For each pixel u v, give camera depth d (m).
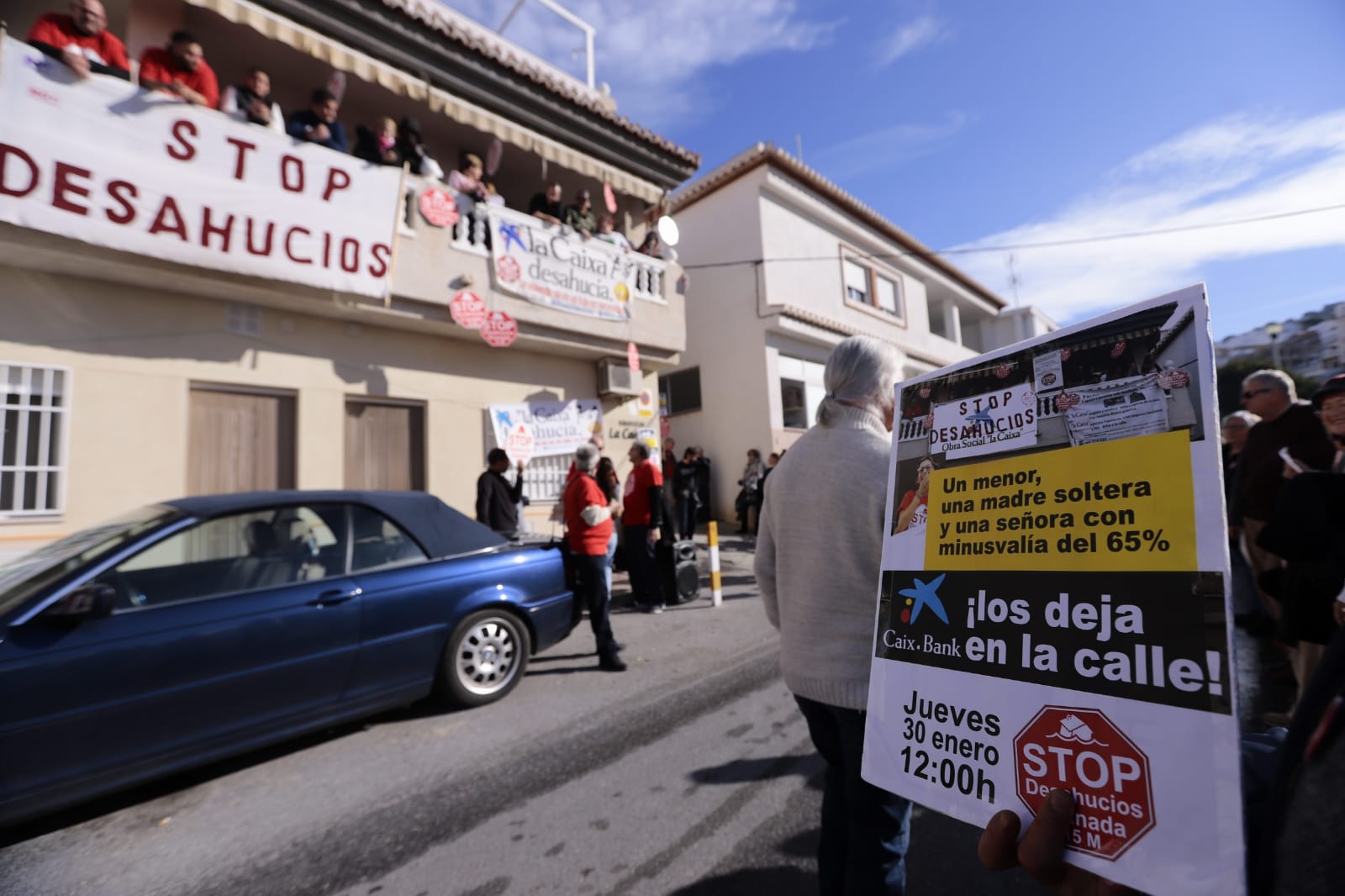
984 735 1.09
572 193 10.51
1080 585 1.03
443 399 7.85
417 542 4.14
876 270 16.12
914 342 17.14
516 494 7.23
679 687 4.55
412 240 6.91
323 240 6.14
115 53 5.22
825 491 1.74
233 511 3.52
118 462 5.54
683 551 7.41
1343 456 3.15
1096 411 1.07
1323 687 0.64
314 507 3.82
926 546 1.29
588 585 4.94
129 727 2.91
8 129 4.56
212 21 6.25
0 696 2.62
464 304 7.20
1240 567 5.35
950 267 18.47
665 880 2.44
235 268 5.61
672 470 11.20
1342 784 0.56
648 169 10.10
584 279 8.70
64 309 5.37
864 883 1.61
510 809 2.97
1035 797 0.99
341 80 6.78
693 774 3.24
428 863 2.60
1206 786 0.81
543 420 8.78
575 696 4.40
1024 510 1.14
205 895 2.45
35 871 2.62
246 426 6.42
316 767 3.46
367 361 7.20
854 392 1.86
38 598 2.87
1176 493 0.94
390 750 3.64
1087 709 0.96
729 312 13.37
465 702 4.13
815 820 2.79
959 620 1.19
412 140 7.29
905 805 1.67
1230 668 0.83
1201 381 0.94
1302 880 0.57
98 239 4.93
